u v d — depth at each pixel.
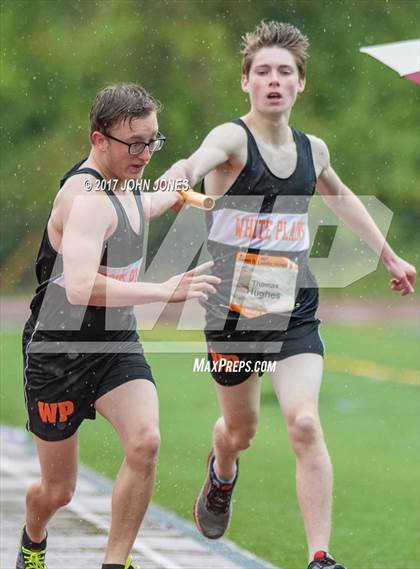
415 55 19.55
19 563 14.97
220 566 17.08
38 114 86.19
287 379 15.30
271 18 86.31
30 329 13.91
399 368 53.94
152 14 84.38
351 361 56.78
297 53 15.77
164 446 31.77
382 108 87.38
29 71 85.75
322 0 87.00
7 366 57.28
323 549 14.23
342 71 87.31
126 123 12.91
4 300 90.56
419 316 80.81
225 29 84.75
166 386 46.91
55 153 86.44
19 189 87.62
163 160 81.00
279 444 32.38
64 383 13.44
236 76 82.56
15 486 23.53
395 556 18.94
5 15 86.19
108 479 25.36
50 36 85.75
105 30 84.31
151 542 18.75
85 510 21.33
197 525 18.25
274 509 23.12
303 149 16.06
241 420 16.61
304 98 87.00
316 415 14.82
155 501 23.66
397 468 28.86
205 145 15.54
